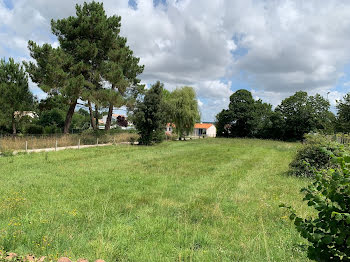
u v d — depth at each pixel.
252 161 16.19
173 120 40.03
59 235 4.20
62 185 8.34
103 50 26.28
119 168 12.13
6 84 21.06
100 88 26.31
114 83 25.75
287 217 5.41
